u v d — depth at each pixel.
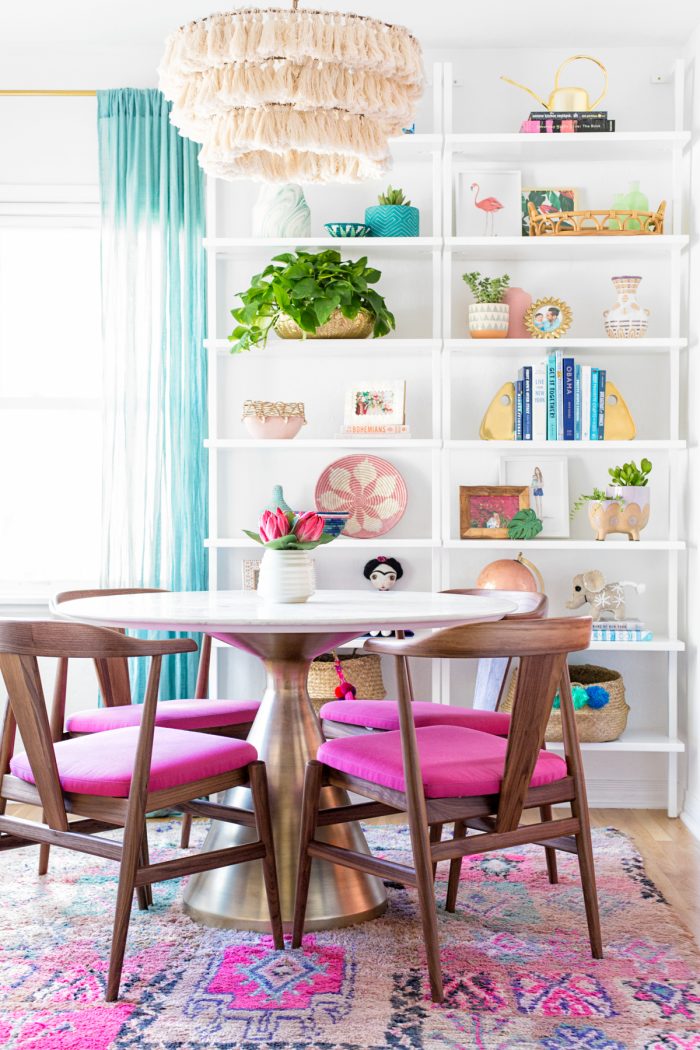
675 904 2.83
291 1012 2.15
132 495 3.93
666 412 3.99
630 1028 2.09
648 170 3.97
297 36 2.30
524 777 2.22
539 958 2.43
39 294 4.30
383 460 4.00
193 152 3.96
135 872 2.20
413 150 3.78
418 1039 2.04
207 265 3.91
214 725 2.93
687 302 3.86
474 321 3.79
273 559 2.72
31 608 4.12
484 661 3.53
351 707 2.92
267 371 4.03
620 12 3.63
